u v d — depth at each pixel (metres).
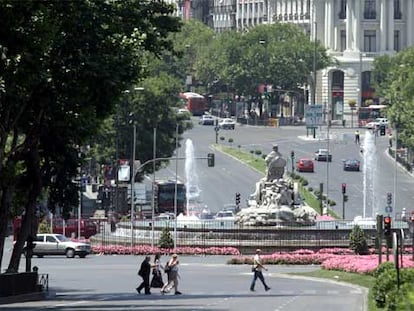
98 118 188.00
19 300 187.62
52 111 180.88
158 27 191.12
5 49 166.12
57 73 177.12
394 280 166.25
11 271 195.75
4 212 188.62
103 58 178.38
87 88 179.25
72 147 198.12
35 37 166.12
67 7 175.88
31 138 186.12
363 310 168.50
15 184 190.50
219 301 184.00
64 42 177.88
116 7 183.12
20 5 164.50
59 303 182.12
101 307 173.50
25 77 167.25
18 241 196.38
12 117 179.88
